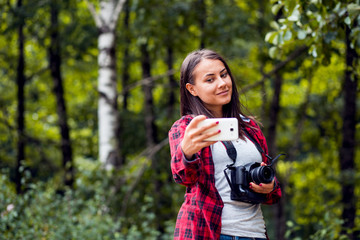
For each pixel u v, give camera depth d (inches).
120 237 208.2
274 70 249.9
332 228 185.0
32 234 184.9
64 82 555.2
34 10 369.7
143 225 221.5
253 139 89.2
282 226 374.6
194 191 83.4
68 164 286.4
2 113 500.4
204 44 371.9
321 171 470.9
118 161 301.7
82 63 497.4
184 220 83.3
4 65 473.4
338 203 296.0
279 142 520.4
